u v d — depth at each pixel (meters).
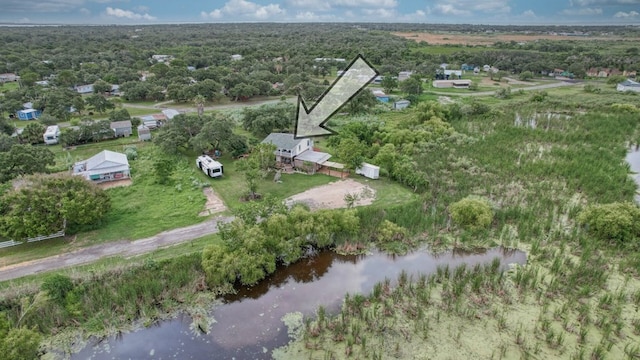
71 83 106.31
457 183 46.25
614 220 34.22
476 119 76.75
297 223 34.12
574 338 24.56
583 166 50.00
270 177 48.78
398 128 68.56
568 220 38.81
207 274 29.50
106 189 44.00
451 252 34.72
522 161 52.94
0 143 53.66
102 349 24.38
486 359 23.23
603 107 84.81
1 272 29.89
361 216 38.25
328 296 29.36
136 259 31.62
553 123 71.94
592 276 29.80
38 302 25.55
